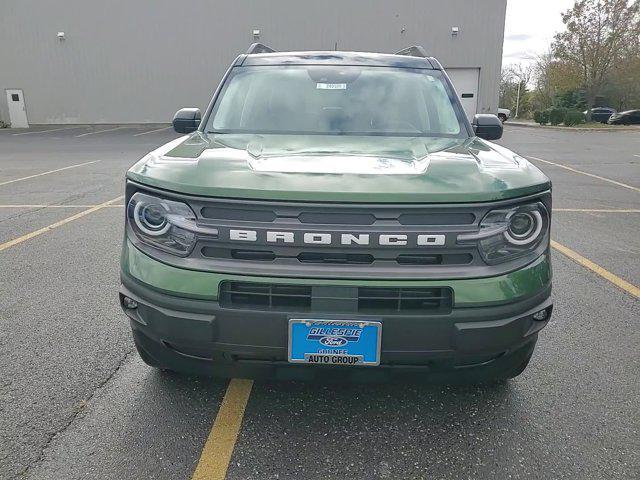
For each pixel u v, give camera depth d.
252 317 2.18
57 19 27.45
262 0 26.47
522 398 2.89
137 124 28.50
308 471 2.31
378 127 3.33
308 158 2.55
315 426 2.62
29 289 4.41
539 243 2.34
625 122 41.47
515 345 2.29
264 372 2.35
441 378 2.38
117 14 27.25
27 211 7.52
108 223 6.79
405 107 3.49
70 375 3.04
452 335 2.18
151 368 3.12
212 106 3.60
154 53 27.64
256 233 2.15
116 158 14.45
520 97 71.00
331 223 2.13
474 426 2.64
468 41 25.69
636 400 2.89
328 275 2.13
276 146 2.84
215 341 2.23
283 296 2.18
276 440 2.51
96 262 5.16
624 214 7.69
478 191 2.17
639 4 42.41
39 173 11.54
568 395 2.93
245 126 3.37
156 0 27.00
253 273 2.16
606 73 44.22
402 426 2.63
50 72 28.16
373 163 2.47
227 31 27.09
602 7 42.94
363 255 2.15
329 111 3.44
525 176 2.36
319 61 3.91
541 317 2.39
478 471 2.33
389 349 2.18
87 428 2.57
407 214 2.14
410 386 2.97
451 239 2.14
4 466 2.30
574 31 44.16
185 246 2.23
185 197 2.21
